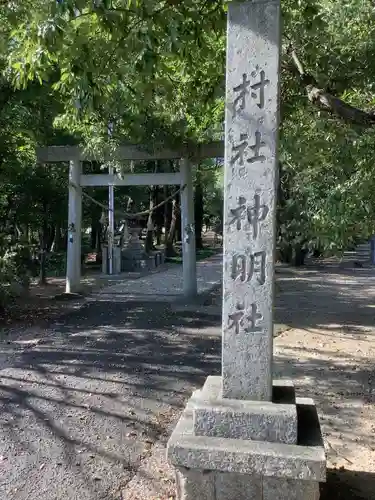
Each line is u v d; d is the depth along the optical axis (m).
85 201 19.64
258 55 2.90
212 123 10.32
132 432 4.46
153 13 4.24
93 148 10.51
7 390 5.50
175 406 5.11
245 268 2.95
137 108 5.75
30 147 12.77
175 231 28.31
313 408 3.36
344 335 8.27
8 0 4.74
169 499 3.38
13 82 6.71
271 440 2.79
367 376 6.09
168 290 13.41
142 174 11.79
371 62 6.05
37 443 4.21
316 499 2.65
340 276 17.00
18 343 7.62
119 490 3.50
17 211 13.48
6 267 9.98
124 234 21.67
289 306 10.97
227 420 2.83
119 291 13.22
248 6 2.90
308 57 6.08
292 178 12.37
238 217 2.94
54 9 4.04
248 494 2.72
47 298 11.80
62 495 3.44
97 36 4.88
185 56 5.21
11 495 3.43
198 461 2.71
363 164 5.01
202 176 24.92
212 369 6.41
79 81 4.59
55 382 5.80
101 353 7.09
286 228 15.29
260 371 2.94
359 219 5.01
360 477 3.63
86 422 4.66
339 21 6.27
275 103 2.88
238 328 2.96
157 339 7.97
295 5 5.38
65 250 21.16
